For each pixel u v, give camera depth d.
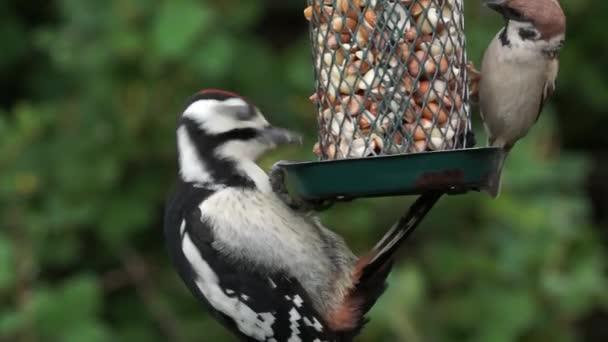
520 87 9.16
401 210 13.14
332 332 8.79
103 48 12.91
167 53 12.52
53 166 13.31
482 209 12.70
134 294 13.81
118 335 13.48
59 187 13.21
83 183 13.17
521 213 12.36
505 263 12.38
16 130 13.38
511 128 9.34
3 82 14.70
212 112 8.77
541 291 12.20
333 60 8.66
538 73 9.13
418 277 12.02
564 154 14.16
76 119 13.48
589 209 13.85
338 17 8.64
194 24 12.55
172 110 13.11
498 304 12.24
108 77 13.09
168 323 13.55
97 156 13.23
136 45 12.64
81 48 13.17
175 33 12.52
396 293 11.93
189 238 8.77
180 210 8.88
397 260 13.12
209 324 13.52
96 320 12.34
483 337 12.15
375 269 8.80
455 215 13.09
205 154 8.78
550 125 13.05
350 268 8.82
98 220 13.22
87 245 13.85
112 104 13.16
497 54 9.17
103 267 13.93
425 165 7.84
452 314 12.30
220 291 8.72
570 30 14.37
